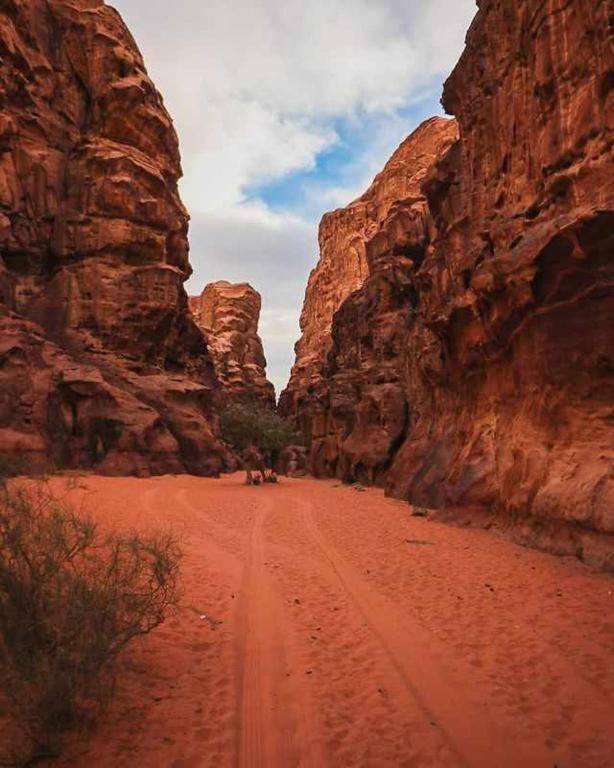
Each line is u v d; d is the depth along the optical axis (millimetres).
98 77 41906
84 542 5750
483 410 18531
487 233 18500
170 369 46906
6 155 36906
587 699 5477
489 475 16312
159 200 42312
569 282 12812
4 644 4465
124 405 33469
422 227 42875
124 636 5465
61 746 4203
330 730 4832
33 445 27625
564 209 14469
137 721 4750
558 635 7234
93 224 39438
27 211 37719
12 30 36719
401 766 4344
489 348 17328
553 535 12477
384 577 10227
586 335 12555
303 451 61125
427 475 22844
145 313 40000
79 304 38281
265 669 6059
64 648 4465
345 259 84312
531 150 16672
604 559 10812
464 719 5074
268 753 4465
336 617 7906
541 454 13727
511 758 4465
